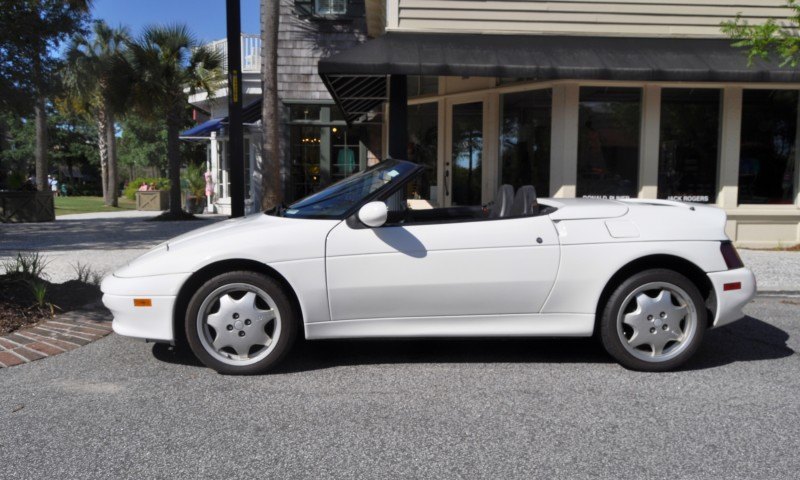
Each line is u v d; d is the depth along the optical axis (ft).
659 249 13.84
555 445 10.26
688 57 28.94
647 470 9.39
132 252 31.32
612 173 31.17
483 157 34.35
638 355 13.89
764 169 32.04
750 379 13.61
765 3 31.58
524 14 31.19
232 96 23.86
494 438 10.52
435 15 30.94
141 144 143.54
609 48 29.63
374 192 14.30
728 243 14.30
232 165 24.09
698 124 31.53
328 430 10.84
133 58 51.06
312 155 48.08
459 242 13.70
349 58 26.55
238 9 23.47
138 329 13.43
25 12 32.01
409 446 10.21
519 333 13.98
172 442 10.34
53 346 15.71
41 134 74.95
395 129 28.53
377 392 12.75
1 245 34.22
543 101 31.42
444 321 13.91
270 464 9.57
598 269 13.76
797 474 9.27
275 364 13.70
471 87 34.53
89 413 11.56
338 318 13.67
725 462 9.66
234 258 13.29
